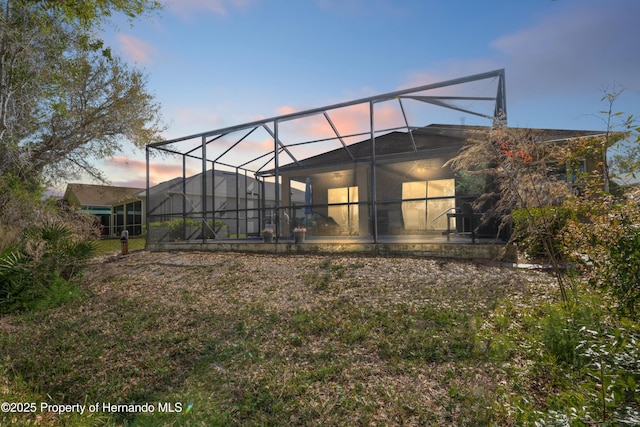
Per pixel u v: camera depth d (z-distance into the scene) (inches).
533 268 261.1
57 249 299.1
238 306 227.3
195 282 307.7
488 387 111.6
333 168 577.3
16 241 313.9
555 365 114.6
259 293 254.8
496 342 138.8
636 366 87.6
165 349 169.3
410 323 172.7
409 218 510.0
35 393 135.3
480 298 203.5
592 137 175.0
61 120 517.0
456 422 98.1
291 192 630.5
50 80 472.1
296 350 154.8
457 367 127.7
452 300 203.3
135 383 138.9
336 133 465.1
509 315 173.8
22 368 159.5
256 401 118.2
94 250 339.0
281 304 223.9
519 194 196.5
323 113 414.0
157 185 580.4
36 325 223.8
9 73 422.3
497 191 290.5
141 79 583.2
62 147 528.7
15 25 414.3
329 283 261.1
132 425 112.1
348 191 570.3
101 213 1103.6
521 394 105.8
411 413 104.8
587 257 130.5
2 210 406.6
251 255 410.3
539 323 143.8
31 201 438.0
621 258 114.1
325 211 586.9
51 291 273.9
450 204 476.7
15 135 443.5
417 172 509.7
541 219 188.9
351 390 119.5
